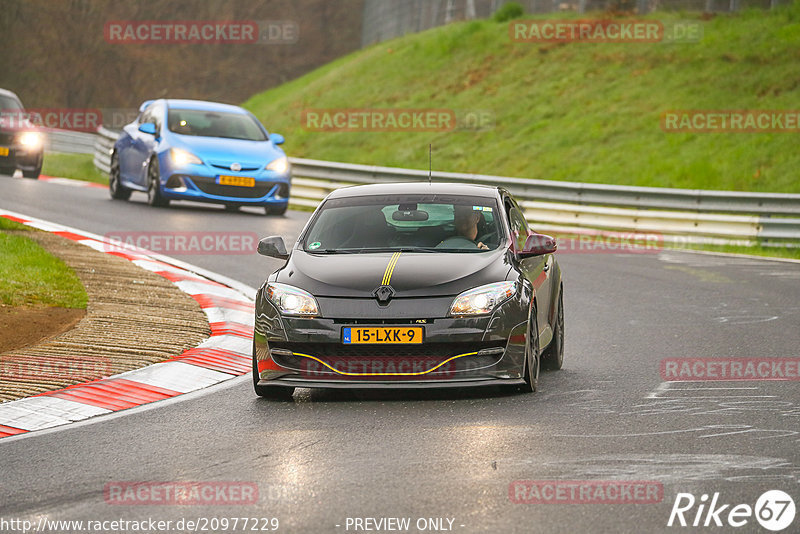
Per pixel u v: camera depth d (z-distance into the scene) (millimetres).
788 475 20734
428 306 27469
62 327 37062
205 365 32562
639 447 22984
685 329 40031
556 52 130875
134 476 21219
